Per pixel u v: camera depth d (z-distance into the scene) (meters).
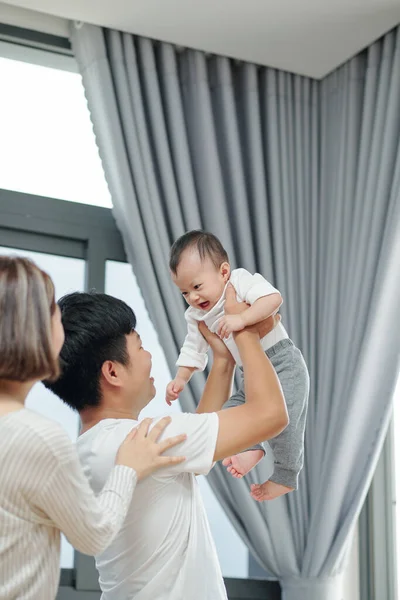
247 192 3.56
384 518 3.50
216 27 3.40
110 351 1.73
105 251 3.40
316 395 3.45
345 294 3.42
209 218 3.42
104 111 3.31
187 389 3.17
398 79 3.35
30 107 3.41
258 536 3.20
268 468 3.21
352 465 3.23
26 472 1.38
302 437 2.06
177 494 1.65
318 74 3.72
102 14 3.30
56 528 1.46
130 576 1.63
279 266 3.50
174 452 1.62
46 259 3.36
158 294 3.21
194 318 2.09
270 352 2.07
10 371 1.40
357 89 3.59
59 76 3.51
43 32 3.42
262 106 3.69
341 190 3.54
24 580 1.39
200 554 1.65
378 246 3.30
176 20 3.35
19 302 1.41
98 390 1.75
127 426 1.68
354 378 3.22
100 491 1.64
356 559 3.47
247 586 3.31
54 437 1.40
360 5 3.27
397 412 3.58
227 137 3.54
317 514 3.23
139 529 1.62
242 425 1.64
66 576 3.07
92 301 1.76
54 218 3.34
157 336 3.19
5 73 3.40
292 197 3.62
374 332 3.21
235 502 3.21
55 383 1.76
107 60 3.36
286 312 3.48
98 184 3.47
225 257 2.07
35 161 3.37
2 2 3.34
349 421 3.21
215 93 3.60
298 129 3.68
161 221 3.29
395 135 3.33
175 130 3.44
